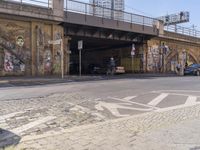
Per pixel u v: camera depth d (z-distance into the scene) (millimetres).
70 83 22562
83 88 18391
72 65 56812
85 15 35062
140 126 8227
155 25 45156
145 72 45250
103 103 12430
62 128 8172
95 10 36250
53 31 32812
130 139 6902
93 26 35969
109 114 10180
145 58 45312
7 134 7590
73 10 34031
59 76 31109
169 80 25672
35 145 6496
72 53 60500
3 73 29094
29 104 11977
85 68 52781
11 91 16891
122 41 43438
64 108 11125
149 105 12055
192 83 22406
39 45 31609
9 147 6348
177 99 13648
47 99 13430
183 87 19219
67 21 33406
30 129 8062
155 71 46875
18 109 10852
